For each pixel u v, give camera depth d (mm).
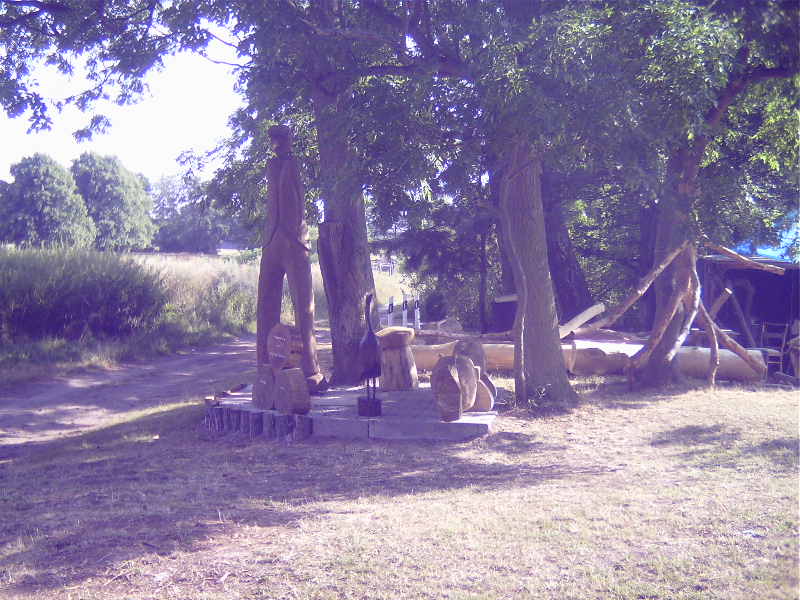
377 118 11305
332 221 14039
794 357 15289
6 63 14766
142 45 13859
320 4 13250
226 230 80000
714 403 12125
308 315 12352
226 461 9250
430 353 16016
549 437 10023
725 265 18859
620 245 26000
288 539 5805
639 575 4848
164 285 28422
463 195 12500
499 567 5086
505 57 10414
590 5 11102
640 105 10625
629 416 11266
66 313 22984
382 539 5707
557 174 20047
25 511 7219
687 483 7266
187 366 21547
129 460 9750
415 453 9281
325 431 10305
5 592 4961
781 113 13477
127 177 81500
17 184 68500
